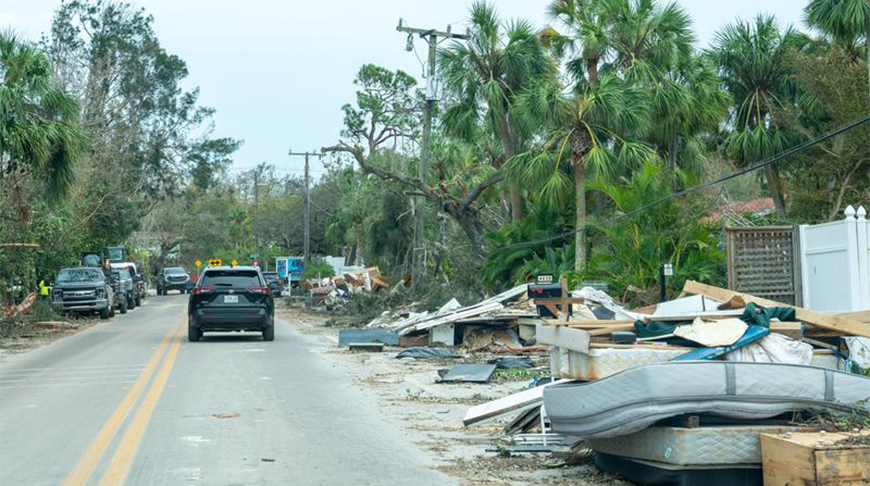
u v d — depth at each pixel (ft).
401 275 180.75
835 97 111.75
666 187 99.81
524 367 66.95
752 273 71.82
